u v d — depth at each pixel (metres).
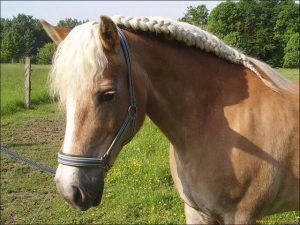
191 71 2.17
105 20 1.79
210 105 2.17
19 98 10.86
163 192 4.39
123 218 3.96
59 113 1.98
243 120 2.10
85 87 1.78
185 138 2.18
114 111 1.88
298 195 2.22
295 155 2.13
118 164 5.34
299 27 32.91
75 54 1.78
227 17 34.34
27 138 7.41
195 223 2.44
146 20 2.13
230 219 2.18
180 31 2.15
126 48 1.97
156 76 2.13
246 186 2.09
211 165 2.10
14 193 4.78
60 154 1.84
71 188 1.80
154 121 2.26
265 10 33.88
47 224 3.97
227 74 2.22
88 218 4.04
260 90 2.17
